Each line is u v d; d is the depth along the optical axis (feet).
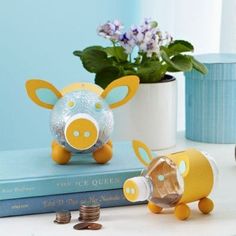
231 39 6.01
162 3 6.70
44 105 3.40
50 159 3.53
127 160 3.47
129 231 3.01
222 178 3.76
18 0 6.49
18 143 6.72
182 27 6.50
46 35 6.61
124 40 4.16
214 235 2.97
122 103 3.45
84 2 6.64
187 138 4.79
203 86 4.58
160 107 4.35
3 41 6.51
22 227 3.08
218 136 4.62
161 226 3.07
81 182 3.24
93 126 3.17
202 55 4.91
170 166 3.04
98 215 3.15
